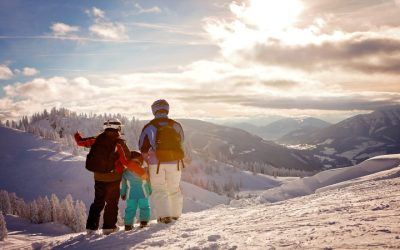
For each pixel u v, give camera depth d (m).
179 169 7.02
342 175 40.69
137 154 7.03
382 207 4.42
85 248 5.36
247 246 3.22
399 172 13.85
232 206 10.22
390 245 2.41
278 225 4.37
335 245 2.67
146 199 6.91
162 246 4.20
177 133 7.04
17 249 6.22
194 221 6.66
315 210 5.26
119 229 7.04
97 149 6.58
